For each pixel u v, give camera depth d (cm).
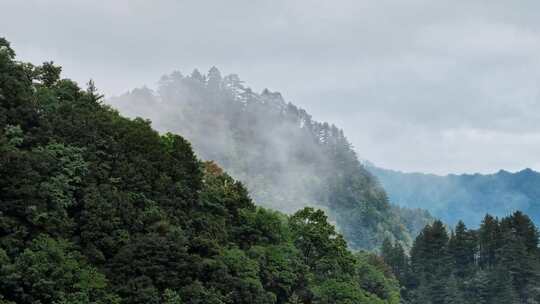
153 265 6316
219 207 8262
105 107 8312
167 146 8169
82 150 6775
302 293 8588
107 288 5953
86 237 6216
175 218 7238
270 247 8500
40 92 7200
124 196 6781
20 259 5231
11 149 5944
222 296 6756
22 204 5691
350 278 9638
